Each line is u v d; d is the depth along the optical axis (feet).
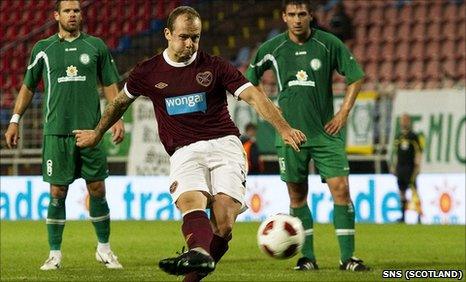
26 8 332.60
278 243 86.53
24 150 255.91
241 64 310.86
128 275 121.08
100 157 130.82
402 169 224.33
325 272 123.65
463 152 227.61
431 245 165.58
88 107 130.00
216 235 88.94
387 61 300.40
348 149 232.32
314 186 228.22
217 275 120.57
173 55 89.86
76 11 129.18
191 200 86.12
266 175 235.40
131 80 90.89
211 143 90.22
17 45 320.70
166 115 90.74
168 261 78.18
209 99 90.12
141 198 242.17
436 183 224.94
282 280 114.73
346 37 292.20
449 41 299.38
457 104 228.22
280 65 128.77
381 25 308.81
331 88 129.49
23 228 212.43
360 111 231.71
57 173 130.21
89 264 137.08
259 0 327.06
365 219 228.22
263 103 87.15
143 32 323.98
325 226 211.61
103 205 132.26
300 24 126.00
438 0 307.37
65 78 129.39
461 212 222.28
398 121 229.66
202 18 327.26
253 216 234.79
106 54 131.34
